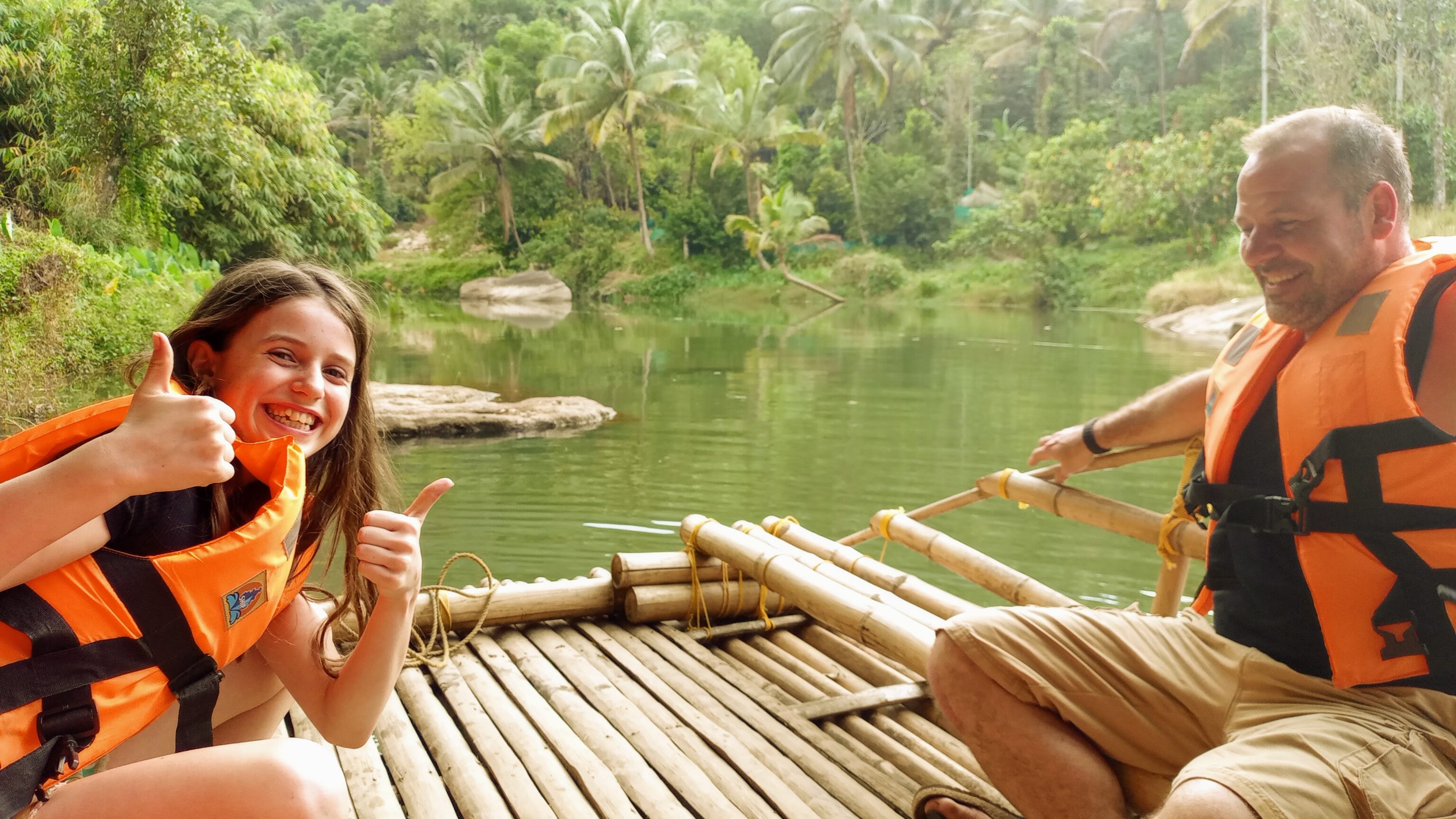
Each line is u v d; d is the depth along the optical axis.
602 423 9.52
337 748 2.38
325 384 1.46
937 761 2.48
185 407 1.08
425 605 3.14
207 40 14.74
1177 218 31.34
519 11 57.94
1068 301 30.67
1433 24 19.53
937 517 5.95
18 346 9.09
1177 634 1.91
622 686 2.87
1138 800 1.93
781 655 3.24
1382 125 1.80
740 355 16.38
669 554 3.49
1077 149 36.06
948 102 46.09
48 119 14.03
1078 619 1.93
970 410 10.24
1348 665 1.67
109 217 13.18
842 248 41.22
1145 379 12.63
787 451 8.07
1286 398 1.79
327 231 17.52
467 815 2.15
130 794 1.19
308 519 1.67
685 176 46.00
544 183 44.22
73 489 1.03
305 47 58.38
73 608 1.16
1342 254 1.76
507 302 37.25
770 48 55.19
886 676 3.08
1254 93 35.03
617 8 38.22
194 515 1.32
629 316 28.30
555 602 3.33
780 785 2.31
